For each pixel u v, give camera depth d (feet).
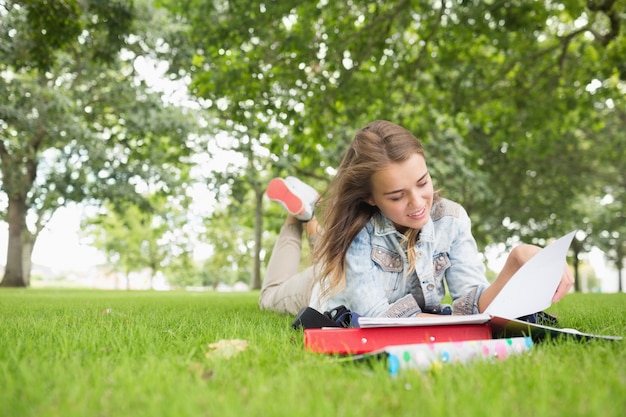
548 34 38.50
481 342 5.71
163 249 108.06
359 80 29.66
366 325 6.01
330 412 3.61
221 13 29.43
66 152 53.47
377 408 3.79
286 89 28.27
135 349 6.35
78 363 5.40
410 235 8.83
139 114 48.44
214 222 98.02
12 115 42.37
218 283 142.92
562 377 4.50
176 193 60.54
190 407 3.69
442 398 3.82
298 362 5.48
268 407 3.74
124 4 27.99
